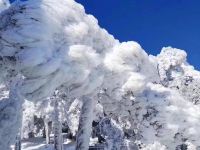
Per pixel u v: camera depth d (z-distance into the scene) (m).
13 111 10.61
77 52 11.55
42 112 37.34
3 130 10.45
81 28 12.22
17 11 11.18
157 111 16.78
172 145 17.72
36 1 11.49
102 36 13.65
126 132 17.36
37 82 10.92
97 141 30.39
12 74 11.23
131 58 14.19
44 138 41.66
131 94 14.91
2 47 10.79
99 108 18.36
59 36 11.52
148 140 16.81
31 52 10.59
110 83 13.98
